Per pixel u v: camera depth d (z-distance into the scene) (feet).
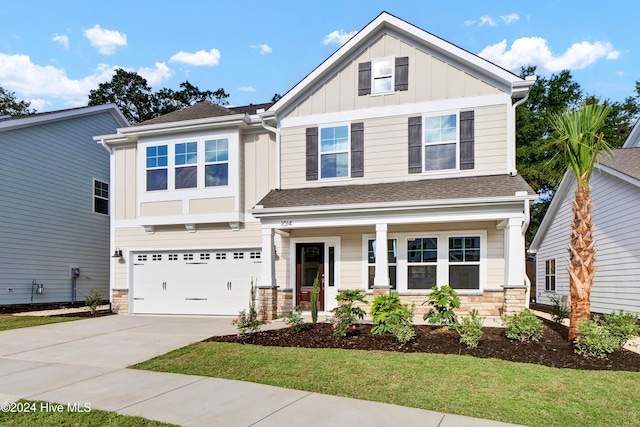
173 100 139.54
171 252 47.29
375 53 42.27
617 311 40.37
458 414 16.21
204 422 15.76
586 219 27.20
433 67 40.65
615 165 40.68
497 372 21.01
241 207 44.83
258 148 45.42
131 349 28.30
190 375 22.08
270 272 39.11
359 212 36.42
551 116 30.68
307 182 43.24
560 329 32.32
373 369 21.90
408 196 35.99
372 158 41.68
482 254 38.47
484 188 35.22
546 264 61.98
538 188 93.35
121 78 130.52
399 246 40.63
